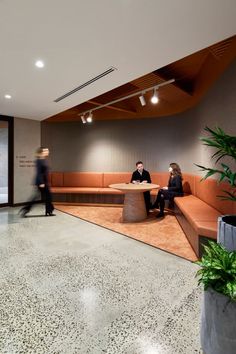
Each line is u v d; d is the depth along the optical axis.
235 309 1.24
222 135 1.65
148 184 4.87
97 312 1.80
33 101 4.68
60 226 4.27
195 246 2.94
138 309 1.84
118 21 2.10
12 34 2.32
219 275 1.31
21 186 6.30
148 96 5.58
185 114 5.48
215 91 3.60
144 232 3.86
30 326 1.64
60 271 2.48
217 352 1.29
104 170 6.88
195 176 4.84
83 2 1.86
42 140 6.80
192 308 1.85
